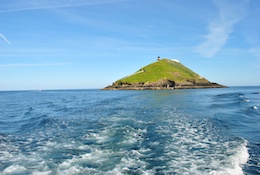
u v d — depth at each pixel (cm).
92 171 967
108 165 1039
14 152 1307
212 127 2014
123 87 17025
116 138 1570
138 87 16212
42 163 1088
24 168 1023
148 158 1143
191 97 6550
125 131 1795
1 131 2008
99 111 3278
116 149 1303
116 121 2289
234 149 1315
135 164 1055
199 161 1100
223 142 1489
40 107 4553
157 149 1307
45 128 2088
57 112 3450
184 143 1453
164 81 16125
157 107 3684
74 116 2833
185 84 16725
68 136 1689
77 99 7144
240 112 3073
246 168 1024
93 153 1227
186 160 1116
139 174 934
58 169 998
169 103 4484
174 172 956
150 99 5772
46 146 1427
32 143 1520
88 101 5875
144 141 1490
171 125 2073
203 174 932
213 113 2945
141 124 2108
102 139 1548
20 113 3556
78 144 1437
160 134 1700
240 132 1850
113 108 3638
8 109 4284
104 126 2027
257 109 3525
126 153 1223
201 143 1457
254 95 8288
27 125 2341
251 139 1616
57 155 1216
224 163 1069
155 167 1016
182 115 2725
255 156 1205
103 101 5544
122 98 6550
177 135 1675
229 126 2103
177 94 8506
